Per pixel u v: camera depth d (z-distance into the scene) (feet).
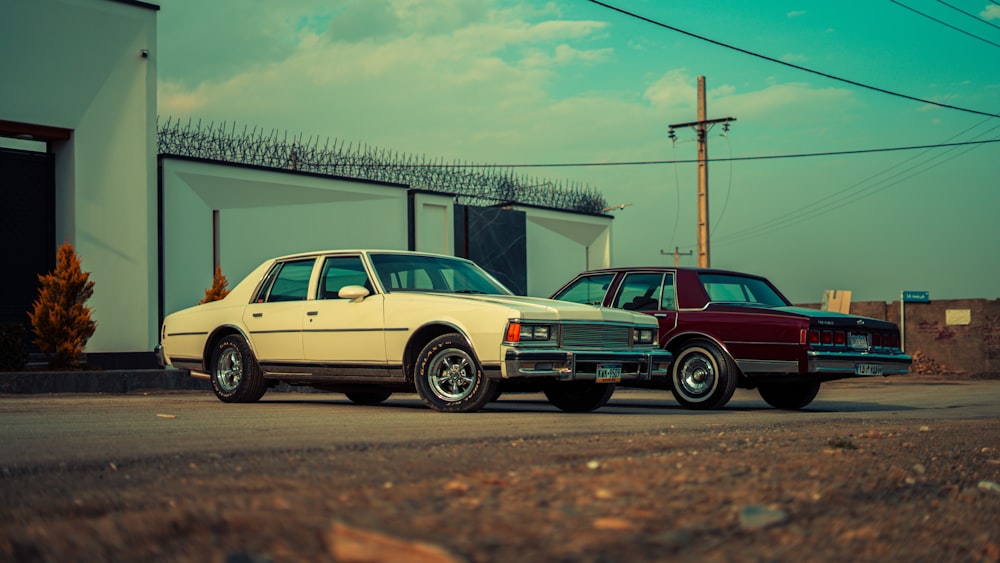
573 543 8.20
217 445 15.97
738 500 10.55
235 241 64.75
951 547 9.37
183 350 31.89
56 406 28.27
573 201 94.53
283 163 68.59
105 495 10.90
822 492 11.32
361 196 73.20
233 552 7.53
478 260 83.30
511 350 24.41
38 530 8.73
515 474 12.22
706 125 93.09
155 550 7.97
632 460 13.80
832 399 43.68
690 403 32.73
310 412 25.26
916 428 22.38
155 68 59.72
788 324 31.27
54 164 56.75
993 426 23.58
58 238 56.59
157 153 61.11
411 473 12.44
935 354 93.40
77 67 56.13
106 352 56.59
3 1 53.16
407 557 7.22
